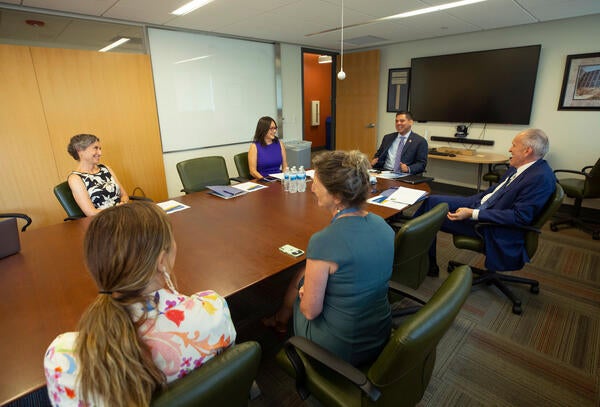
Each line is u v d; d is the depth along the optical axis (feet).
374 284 3.47
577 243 10.46
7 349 3.09
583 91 12.57
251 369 2.40
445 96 15.98
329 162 3.46
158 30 12.50
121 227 2.02
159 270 2.22
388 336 3.88
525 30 13.43
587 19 12.07
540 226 6.68
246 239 5.43
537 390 5.22
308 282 3.44
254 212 6.77
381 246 3.44
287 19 11.81
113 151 11.78
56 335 3.28
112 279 2.02
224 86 14.94
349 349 3.56
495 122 14.74
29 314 3.60
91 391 1.85
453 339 6.36
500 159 13.55
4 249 4.88
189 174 9.86
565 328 6.61
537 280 8.36
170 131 13.62
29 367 2.88
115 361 1.85
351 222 3.37
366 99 19.11
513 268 7.01
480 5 10.46
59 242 5.47
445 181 17.26
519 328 6.63
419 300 4.34
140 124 12.26
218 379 2.14
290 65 17.51
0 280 4.29
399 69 17.54
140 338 2.04
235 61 15.11
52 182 10.54
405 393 3.37
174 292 2.39
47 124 10.23
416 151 10.73
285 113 17.87
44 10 9.98
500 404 4.99
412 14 11.41
